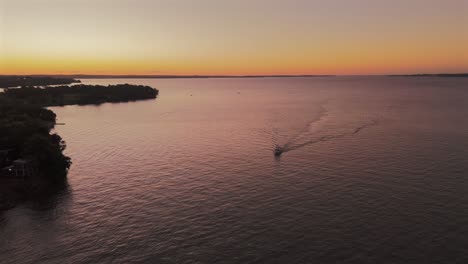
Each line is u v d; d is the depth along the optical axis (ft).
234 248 197.57
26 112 598.34
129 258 191.93
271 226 220.02
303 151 394.52
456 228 210.59
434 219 222.07
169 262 187.01
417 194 260.42
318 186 282.36
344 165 335.47
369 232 209.15
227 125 597.52
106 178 318.45
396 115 649.20
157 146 440.86
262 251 193.88
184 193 276.82
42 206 262.47
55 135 393.50
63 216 245.04
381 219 224.12
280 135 492.13
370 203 247.50
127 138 496.23
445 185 276.41
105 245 205.98
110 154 402.93
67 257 195.42
